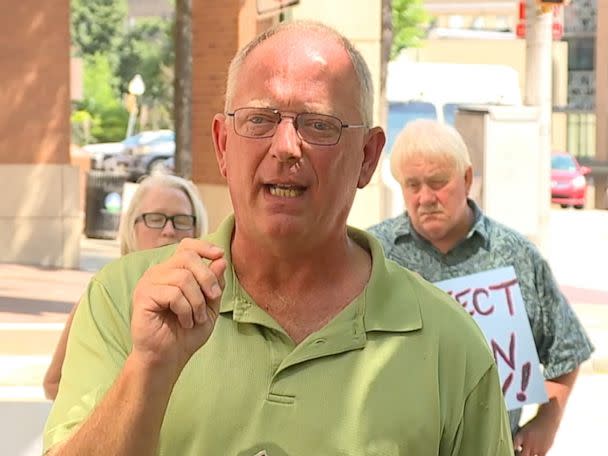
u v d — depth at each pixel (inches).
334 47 114.7
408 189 199.2
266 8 496.7
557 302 198.8
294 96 112.0
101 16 2603.3
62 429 111.9
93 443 100.9
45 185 707.4
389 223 202.7
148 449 101.6
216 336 114.1
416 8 1824.6
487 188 601.3
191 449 112.0
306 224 113.1
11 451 300.4
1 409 312.3
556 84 2068.2
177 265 102.4
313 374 113.4
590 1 2450.8
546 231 663.8
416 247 200.1
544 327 198.7
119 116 2518.5
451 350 118.1
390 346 115.7
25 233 707.4
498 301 194.5
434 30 1989.4
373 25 631.8
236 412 112.0
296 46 113.5
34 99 705.0
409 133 201.2
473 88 971.9
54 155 708.0
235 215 118.3
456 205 196.5
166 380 101.7
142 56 2610.7
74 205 711.7
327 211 113.8
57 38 705.0
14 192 704.4
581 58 2464.3
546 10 674.2
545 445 197.9
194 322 101.8
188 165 786.8
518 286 195.8
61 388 116.0
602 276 740.7
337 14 625.0
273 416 112.1
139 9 2733.8
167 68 2600.9
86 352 115.7
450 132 197.9
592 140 2283.5
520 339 193.5
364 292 117.0
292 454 111.6
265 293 117.2
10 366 436.5
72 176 711.1
